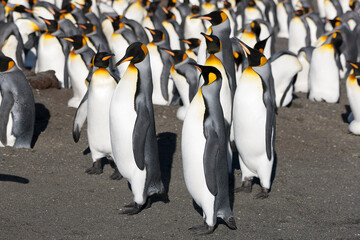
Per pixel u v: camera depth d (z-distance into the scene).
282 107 11.96
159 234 6.14
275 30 24.50
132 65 6.38
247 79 6.79
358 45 17.98
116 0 21.17
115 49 12.44
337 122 11.27
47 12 16.11
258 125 6.82
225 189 6.06
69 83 12.20
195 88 9.78
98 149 7.59
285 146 9.43
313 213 6.89
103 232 6.12
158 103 11.46
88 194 7.10
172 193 7.28
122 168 6.66
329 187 7.74
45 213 6.48
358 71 10.13
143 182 6.51
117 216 6.53
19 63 12.80
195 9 16.11
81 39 10.34
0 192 6.93
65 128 9.61
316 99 12.93
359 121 10.36
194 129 5.87
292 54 11.51
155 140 6.58
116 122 6.44
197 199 6.13
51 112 10.21
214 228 6.28
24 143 8.55
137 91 6.36
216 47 7.42
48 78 11.56
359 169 8.54
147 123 6.32
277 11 23.28
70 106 10.66
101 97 7.21
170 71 10.41
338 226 6.54
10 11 14.80
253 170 7.25
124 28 12.56
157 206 6.88
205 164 5.74
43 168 7.84
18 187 7.12
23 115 8.39
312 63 12.76
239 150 7.15
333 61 12.56
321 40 15.05
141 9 18.53
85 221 6.36
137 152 6.24
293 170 8.34
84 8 17.05
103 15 17.23
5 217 6.31
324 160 8.89
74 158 8.34
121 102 6.39
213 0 19.98
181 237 6.10
